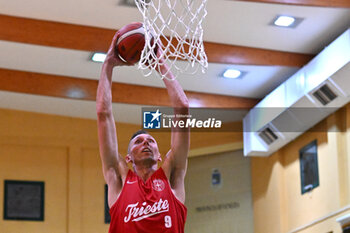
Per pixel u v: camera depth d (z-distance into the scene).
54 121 20.80
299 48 17.12
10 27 15.38
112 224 7.97
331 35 16.42
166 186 8.16
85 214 20.38
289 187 19.64
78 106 20.19
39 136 20.56
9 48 16.89
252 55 16.97
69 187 20.44
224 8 14.92
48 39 15.49
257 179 20.58
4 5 14.98
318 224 17.94
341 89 16.28
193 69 17.42
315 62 16.64
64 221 20.12
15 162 20.20
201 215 20.98
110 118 8.42
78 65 17.88
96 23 15.61
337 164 17.34
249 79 18.47
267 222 20.03
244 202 20.61
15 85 18.39
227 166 21.03
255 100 19.80
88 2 14.72
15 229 19.58
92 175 20.77
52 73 18.56
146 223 7.86
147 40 8.94
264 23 15.72
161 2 13.13
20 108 20.39
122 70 18.05
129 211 7.93
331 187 17.62
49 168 20.44
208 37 16.47
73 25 15.66
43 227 19.86
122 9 14.92
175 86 8.62
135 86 19.03
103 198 20.67
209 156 21.33
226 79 18.42
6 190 19.88
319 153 18.33
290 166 19.66
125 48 8.91
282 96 17.97
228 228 20.64
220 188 20.98
